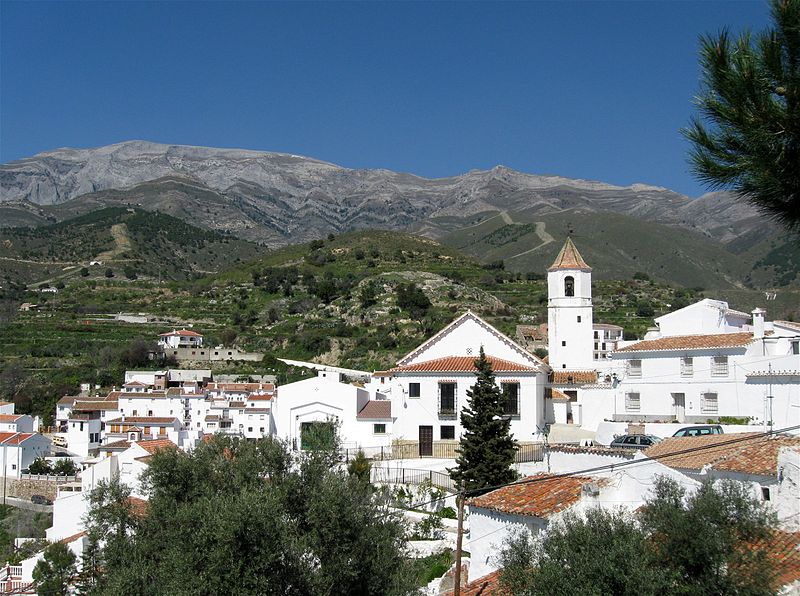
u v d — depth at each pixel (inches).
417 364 3051.2
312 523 1288.1
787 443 1389.0
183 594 1123.3
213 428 5172.2
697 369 2544.3
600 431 2544.3
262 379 6294.3
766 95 729.6
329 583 1223.5
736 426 2156.7
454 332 3112.7
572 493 1279.5
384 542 1320.1
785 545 1031.0
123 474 2763.3
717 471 1310.3
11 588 2226.9
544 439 2844.5
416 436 2977.4
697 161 757.3
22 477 4466.0
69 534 2711.6
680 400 2586.1
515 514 1275.8
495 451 2251.5
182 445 4576.8
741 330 2915.8
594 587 924.0
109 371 6624.0
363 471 2443.4
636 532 979.3
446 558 1729.8
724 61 738.8
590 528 997.8
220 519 1167.0
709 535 958.4
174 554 1201.4
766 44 724.7
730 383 2459.4
